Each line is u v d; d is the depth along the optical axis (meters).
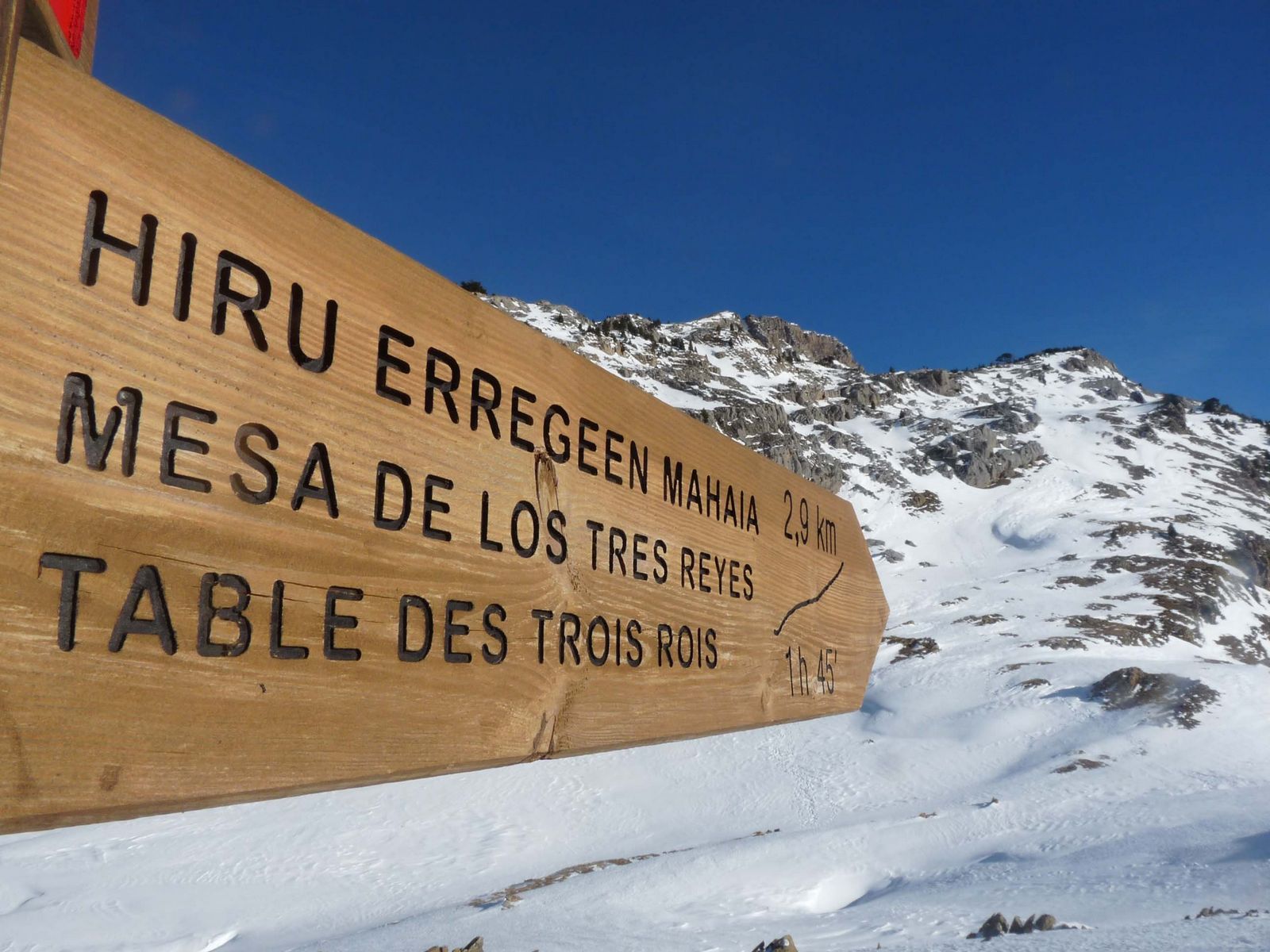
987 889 30.98
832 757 53.72
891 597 87.06
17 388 0.75
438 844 42.69
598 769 53.06
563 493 1.41
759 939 26.83
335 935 31.61
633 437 1.63
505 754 1.23
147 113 0.88
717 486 1.93
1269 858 28.56
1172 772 46.62
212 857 41.09
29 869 39.72
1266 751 49.06
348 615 1.01
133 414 0.83
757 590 2.05
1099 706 56.59
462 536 1.19
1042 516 108.69
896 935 25.45
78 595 0.77
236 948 31.41
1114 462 130.00
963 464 122.56
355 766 1.00
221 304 0.92
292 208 1.01
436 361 1.18
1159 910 24.62
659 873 35.50
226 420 0.91
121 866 40.09
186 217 0.90
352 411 1.05
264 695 0.91
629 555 1.58
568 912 31.20
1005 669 64.44
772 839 39.50
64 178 0.80
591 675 1.43
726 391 144.00
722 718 1.83
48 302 0.78
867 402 152.50
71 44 0.90
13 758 0.73
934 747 53.78
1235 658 70.88
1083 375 175.12
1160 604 77.94
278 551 0.94
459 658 1.16
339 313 1.05
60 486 0.77
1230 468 130.38
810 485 2.41
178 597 0.85
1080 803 43.22
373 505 1.06
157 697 0.82
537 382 1.38
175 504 0.85
